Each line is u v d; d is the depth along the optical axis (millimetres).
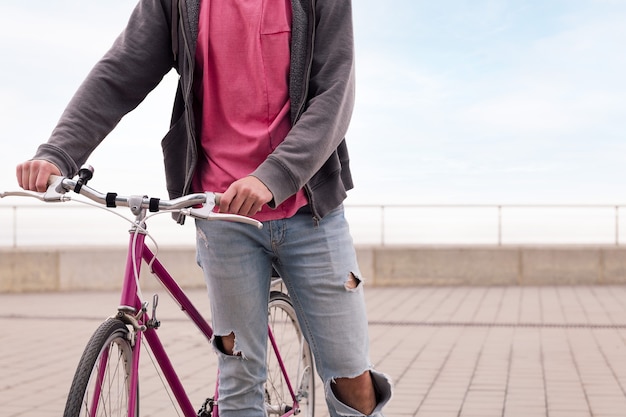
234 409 2707
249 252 2557
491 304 10156
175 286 2756
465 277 12586
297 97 2455
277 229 2514
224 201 2111
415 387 5363
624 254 12469
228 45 2477
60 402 4926
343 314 2566
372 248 12625
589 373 5797
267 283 2650
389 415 4617
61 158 2361
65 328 8117
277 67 2463
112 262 12273
